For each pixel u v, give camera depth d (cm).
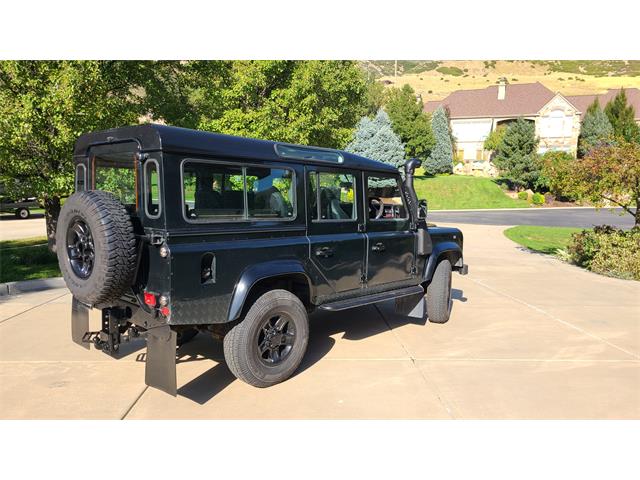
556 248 1498
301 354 442
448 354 514
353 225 509
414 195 592
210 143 384
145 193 370
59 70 841
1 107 834
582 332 600
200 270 371
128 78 1018
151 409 380
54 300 714
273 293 419
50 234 1060
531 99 5516
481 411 386
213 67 1170
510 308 717
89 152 427
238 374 408
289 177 447
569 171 1083
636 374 468
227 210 397
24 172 948
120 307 404
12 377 435
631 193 1058
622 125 4641
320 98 1508
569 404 401
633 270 978
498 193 4066
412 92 4369
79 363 469
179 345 527
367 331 596
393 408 389
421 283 621
